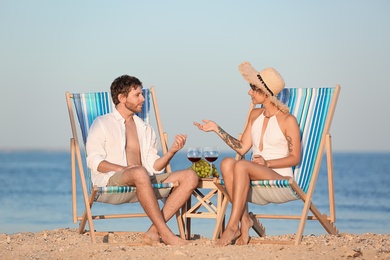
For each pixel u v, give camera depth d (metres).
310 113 5.86
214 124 5.84
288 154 5.63
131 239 5.85
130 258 4.81
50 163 45.19
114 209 14.77
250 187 5.39
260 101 5.68
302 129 5.84
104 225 10.22
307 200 5.40
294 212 16.34
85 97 6.09
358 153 70.12
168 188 5.58
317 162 5.54
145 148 6.02
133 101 5.88
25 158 53.16
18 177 30.89
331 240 5.45
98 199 5.50
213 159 5.84
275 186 5.24
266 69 5.64
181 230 5.78
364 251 4.87
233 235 5.24
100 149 5.79
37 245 5.43
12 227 12.49
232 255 4.82
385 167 40.22
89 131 5.87
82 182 5.68
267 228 11.58
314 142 5.78
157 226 5.34
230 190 5.39
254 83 5.59
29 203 18.88
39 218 14.49
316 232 11.01
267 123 5.68
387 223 14.41
